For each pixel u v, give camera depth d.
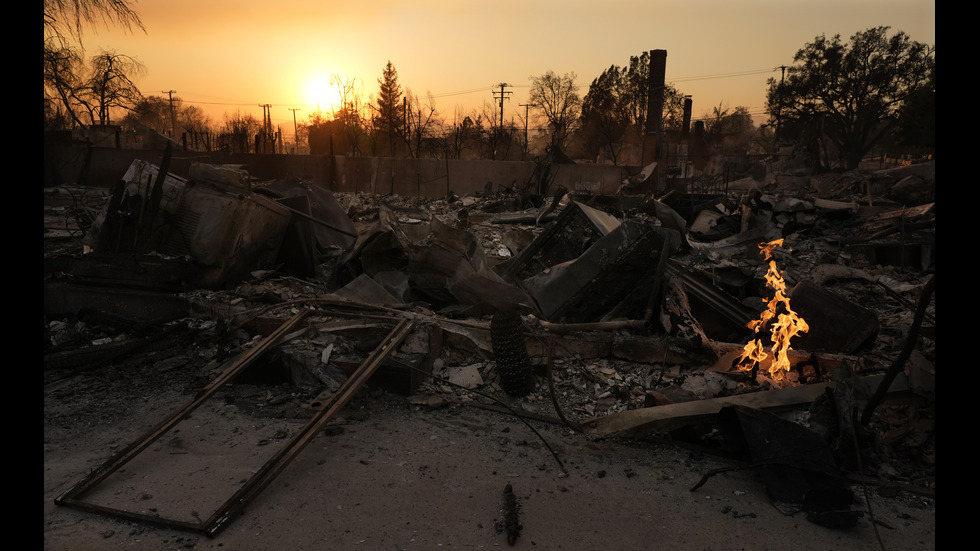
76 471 3.91
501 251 12.10
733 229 15.53
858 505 3.69
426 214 18.16
